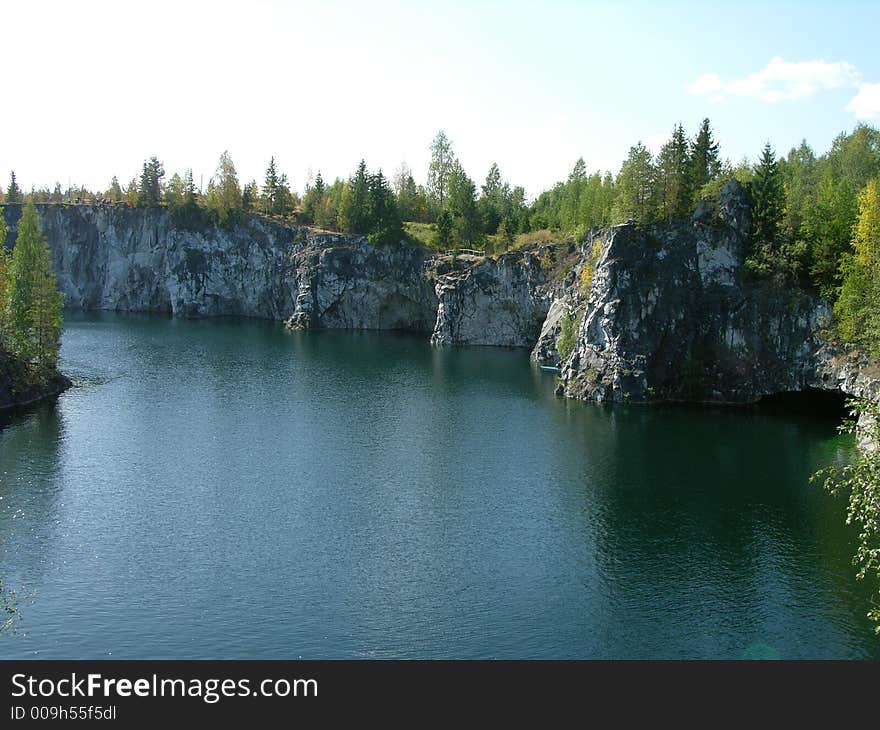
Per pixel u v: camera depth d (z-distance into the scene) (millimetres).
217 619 43250
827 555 52938
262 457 74688
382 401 102688
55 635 41156
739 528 57531
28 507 59438
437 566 50750
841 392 95188
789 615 45000
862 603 46406
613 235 105188
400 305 195875
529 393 109750
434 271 180625
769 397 103688
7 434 80312
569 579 49188
